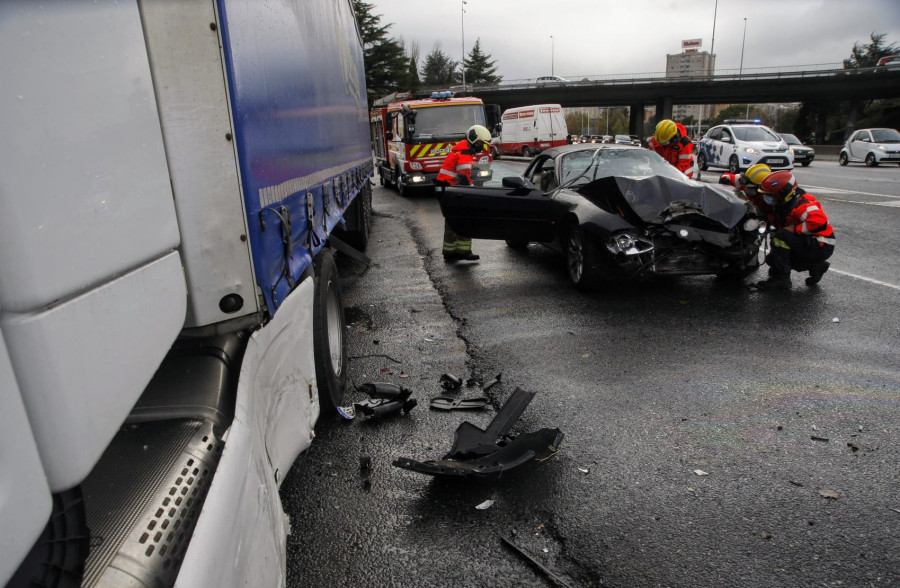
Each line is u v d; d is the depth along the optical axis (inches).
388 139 764.6
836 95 2068.2
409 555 93.0
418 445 126.6
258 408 69.5
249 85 74.5
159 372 61.6
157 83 56.4
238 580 50.5
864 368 158.1
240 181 68.3
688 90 2132.1
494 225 273.4
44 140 34.2
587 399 146.0
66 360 33.9
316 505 106.3
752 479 110.7
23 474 30.1
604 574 87.7
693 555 91.3
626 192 232.5
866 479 109.6
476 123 636.1
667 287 246.5
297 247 102.0
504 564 90.6
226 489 50.6
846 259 285.0
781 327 192.7
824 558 90.0
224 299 67.2
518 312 219.6
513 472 114.4
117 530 41.8
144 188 49.7
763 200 255.6
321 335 127.9
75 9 40.1
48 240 33.4
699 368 162.4
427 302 239.1
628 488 108.9
